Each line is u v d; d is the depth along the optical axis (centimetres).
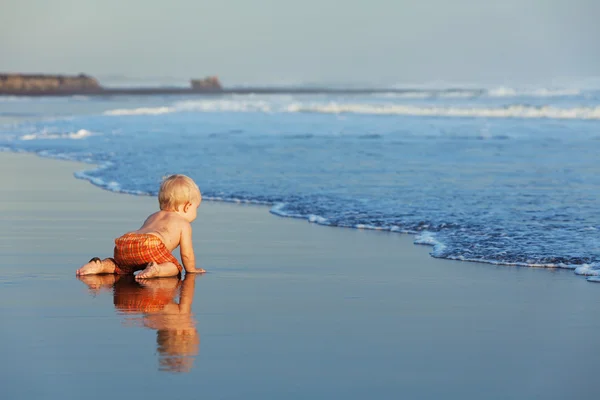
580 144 2403
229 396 422
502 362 484
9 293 678
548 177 1579
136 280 742
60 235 997
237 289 701
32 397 416
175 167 1811
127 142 2530
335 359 487
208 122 3625
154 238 761
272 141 2539
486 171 1689
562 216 1107
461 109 4294
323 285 717
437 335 545
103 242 948
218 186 1484
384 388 438
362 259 848
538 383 446
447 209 1180
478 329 562
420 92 10625
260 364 475
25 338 526
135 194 1420
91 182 1602
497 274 768
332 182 1516
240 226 1077
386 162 1886
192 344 516
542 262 824
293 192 1391
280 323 575
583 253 858
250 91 13750
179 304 639
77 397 416
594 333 553
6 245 925
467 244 918
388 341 529
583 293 683
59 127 3284
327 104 5131
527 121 3697
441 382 448
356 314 605
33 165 1942
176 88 16612
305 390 433
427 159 1956
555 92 6925
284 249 909
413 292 687
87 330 549
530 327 568
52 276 758
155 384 438
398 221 1091
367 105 4900
